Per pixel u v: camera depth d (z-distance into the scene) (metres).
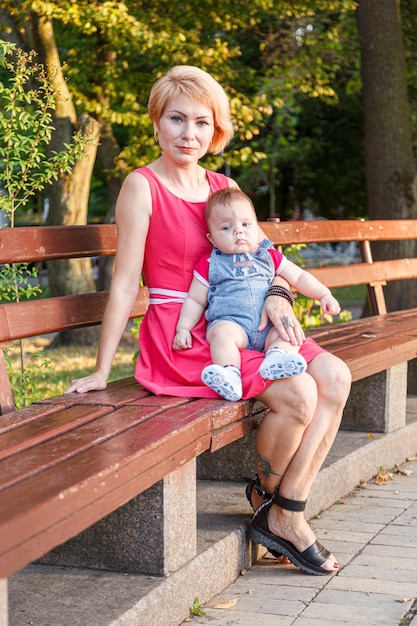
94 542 3.23
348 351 4.53
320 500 4.45
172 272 3.62
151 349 3.63
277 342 3.45
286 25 13.16
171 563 3.18
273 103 12.10
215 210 3.56
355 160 22.83
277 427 3.41
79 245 3.93
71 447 2.67
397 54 11.23
